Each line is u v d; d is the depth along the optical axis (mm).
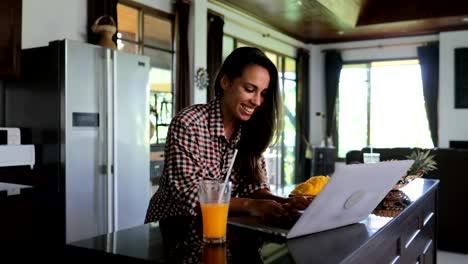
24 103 3094
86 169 3008
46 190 2939
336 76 8164
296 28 7211
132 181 3354
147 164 3502
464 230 3791
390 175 1008
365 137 8070
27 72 3072
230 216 1152
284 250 838
